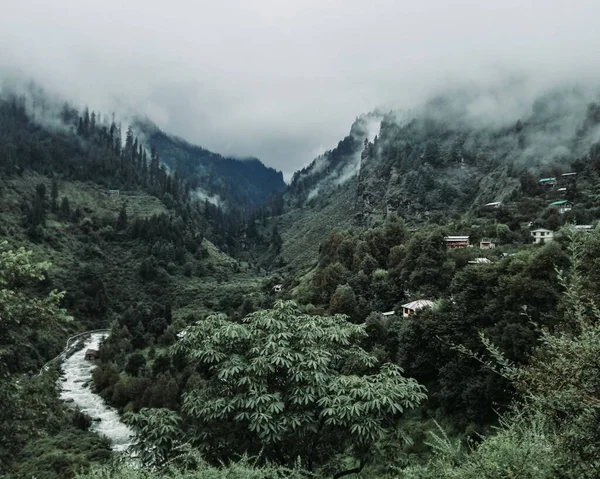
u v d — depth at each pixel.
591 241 11.23
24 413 16.92
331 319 13.77
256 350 11.38
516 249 63.84
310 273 95.81
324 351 11.62
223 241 199.12
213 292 121.31
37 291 94.38
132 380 61.47
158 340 79.19
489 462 5.80
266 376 11.12
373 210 173.50
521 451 5.73
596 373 5.09
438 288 55.16
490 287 33.53
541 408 5.64
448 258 59.00
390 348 42.22
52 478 31.41
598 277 11.18
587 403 4.92
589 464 4.87
